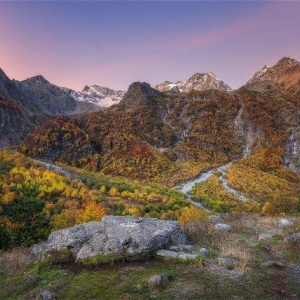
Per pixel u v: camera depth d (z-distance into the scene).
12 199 47.22
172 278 9.48
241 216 24.31
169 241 12.66
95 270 10.82
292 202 27.16
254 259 11.17
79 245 12.59
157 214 48.78
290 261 11.12
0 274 11.90
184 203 64.88
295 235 13.41
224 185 97.00
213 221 19.16
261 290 8.61
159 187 86.56
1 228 35.22
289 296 8.31
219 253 12.02
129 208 50.78
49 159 126.25
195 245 13.22
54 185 55.91
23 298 9.51
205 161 136.00
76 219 34.28
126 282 9.41
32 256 12.91
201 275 9.62
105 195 61.34
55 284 9.86
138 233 12.45
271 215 24.23
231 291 8.54
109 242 12.05
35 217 43.75
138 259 11.43
